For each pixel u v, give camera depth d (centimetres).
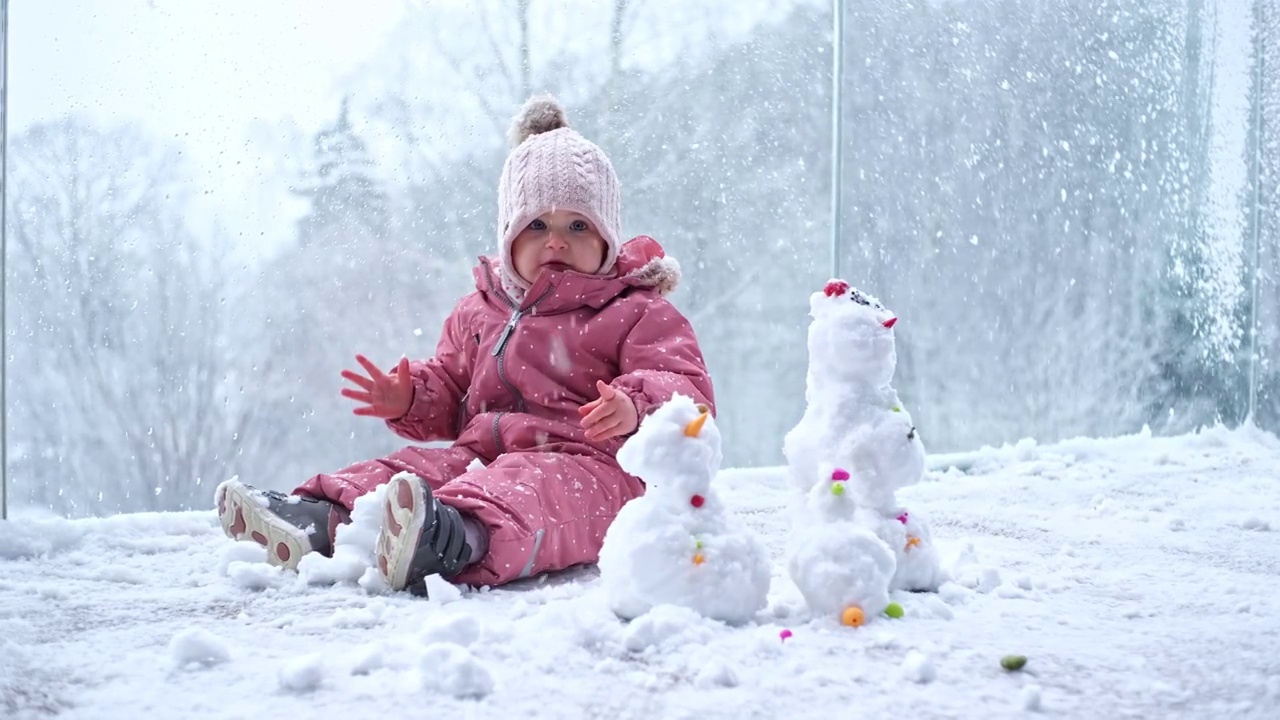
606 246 247
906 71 432
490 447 232
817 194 472
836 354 181
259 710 122
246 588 189
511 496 196
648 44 456
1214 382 478
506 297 248
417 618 165
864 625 157
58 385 353
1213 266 479
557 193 238
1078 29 457
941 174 438
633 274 242
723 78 464
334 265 410
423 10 417
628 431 203
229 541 231
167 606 176
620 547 161
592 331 234
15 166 332
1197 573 203
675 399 170
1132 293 466
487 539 189
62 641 154
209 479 386
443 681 128
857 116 424
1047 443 451
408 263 422
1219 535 245
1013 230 448
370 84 409
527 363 236
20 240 338
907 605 166
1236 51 480
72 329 353
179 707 123
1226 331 480
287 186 392
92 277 354
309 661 131
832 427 180
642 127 456
